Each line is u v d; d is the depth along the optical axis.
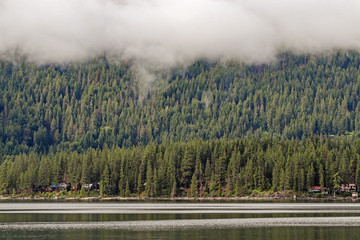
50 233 154.88
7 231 159.00
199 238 145.88
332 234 153.50
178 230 161.00
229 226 170.50
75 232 157.00
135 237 147.38
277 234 153.25
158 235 151.12
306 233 155.50
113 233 154.88
